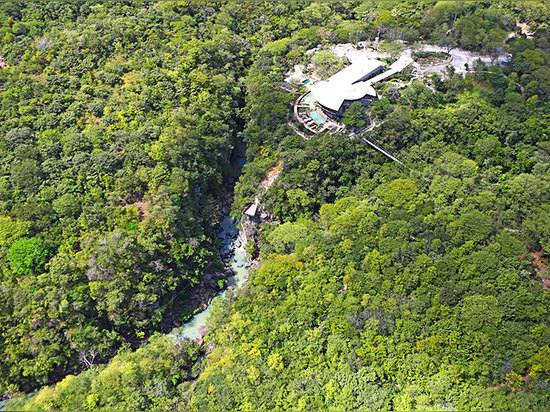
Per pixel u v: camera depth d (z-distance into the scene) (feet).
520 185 622.95
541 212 592.19
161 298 579.48
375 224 590.14
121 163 637.30
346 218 600.80
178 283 594.65
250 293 560.20
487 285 518.37
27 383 499.10
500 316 487.20
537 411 423.64
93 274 535.19
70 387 470.80
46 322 508.53
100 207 591.37
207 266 636.48
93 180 607.78
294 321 514.68
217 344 531.91
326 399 452.76
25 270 530.68
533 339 471.62
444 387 446.60
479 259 537.65
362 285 529.04
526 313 489.26
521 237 575.38
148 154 643.04
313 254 574.97
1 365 489.67
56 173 608.19
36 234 557.74
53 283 525.34
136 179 622.13
